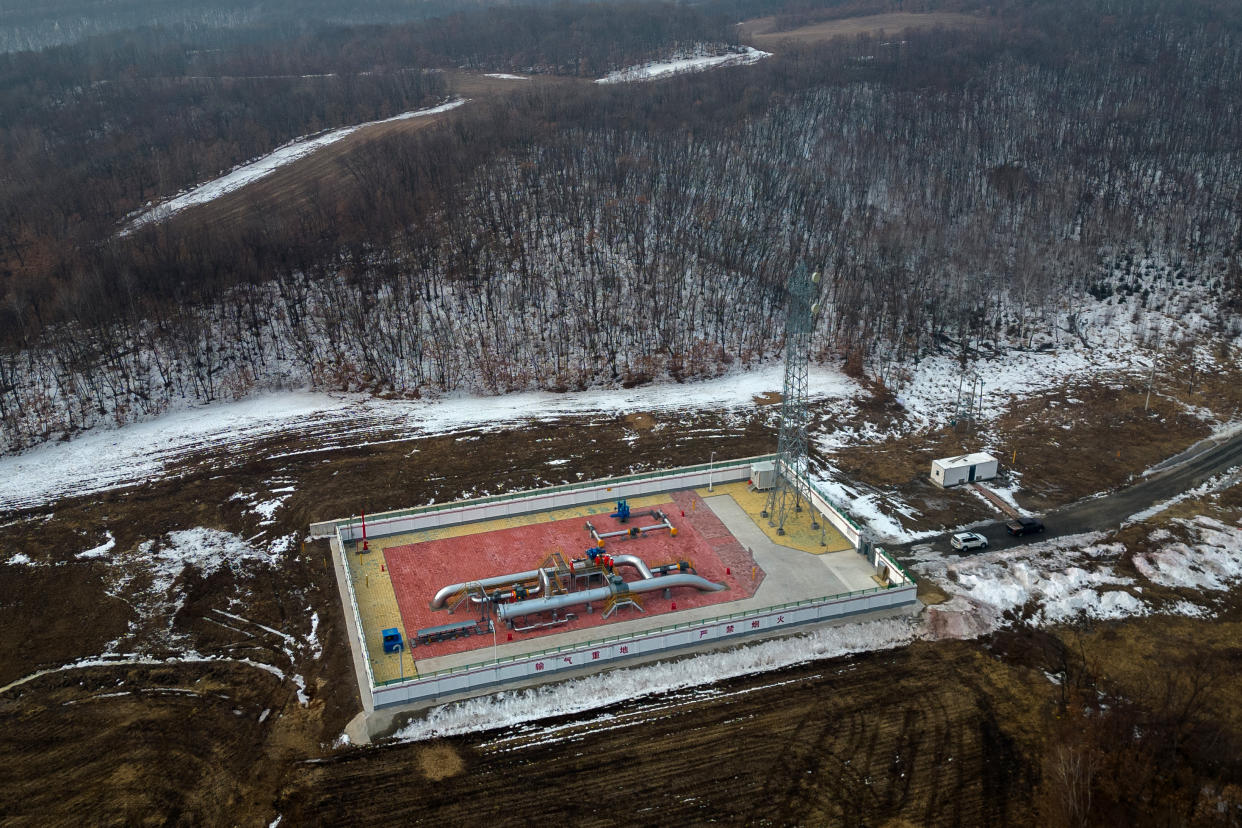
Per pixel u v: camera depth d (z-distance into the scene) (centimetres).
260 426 10156
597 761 5806
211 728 6078
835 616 7181
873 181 16362
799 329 7862
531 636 6881
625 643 6656
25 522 8331
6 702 6291
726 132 17488
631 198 14688
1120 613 7344
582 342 12000
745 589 7456
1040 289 13550
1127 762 5791
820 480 9338
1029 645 6938
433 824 5344
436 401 11050
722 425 10381
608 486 8712
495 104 18588
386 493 8856
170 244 12838
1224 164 16900
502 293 12475
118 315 11531
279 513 8494
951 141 17475
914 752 5912
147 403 10588
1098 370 12088
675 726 6106
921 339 12538
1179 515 8775
